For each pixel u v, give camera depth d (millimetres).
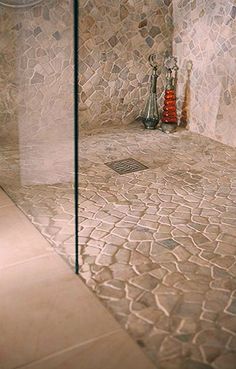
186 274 1691
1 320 1452
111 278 1664
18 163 2086
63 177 1767
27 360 1302
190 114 3307
